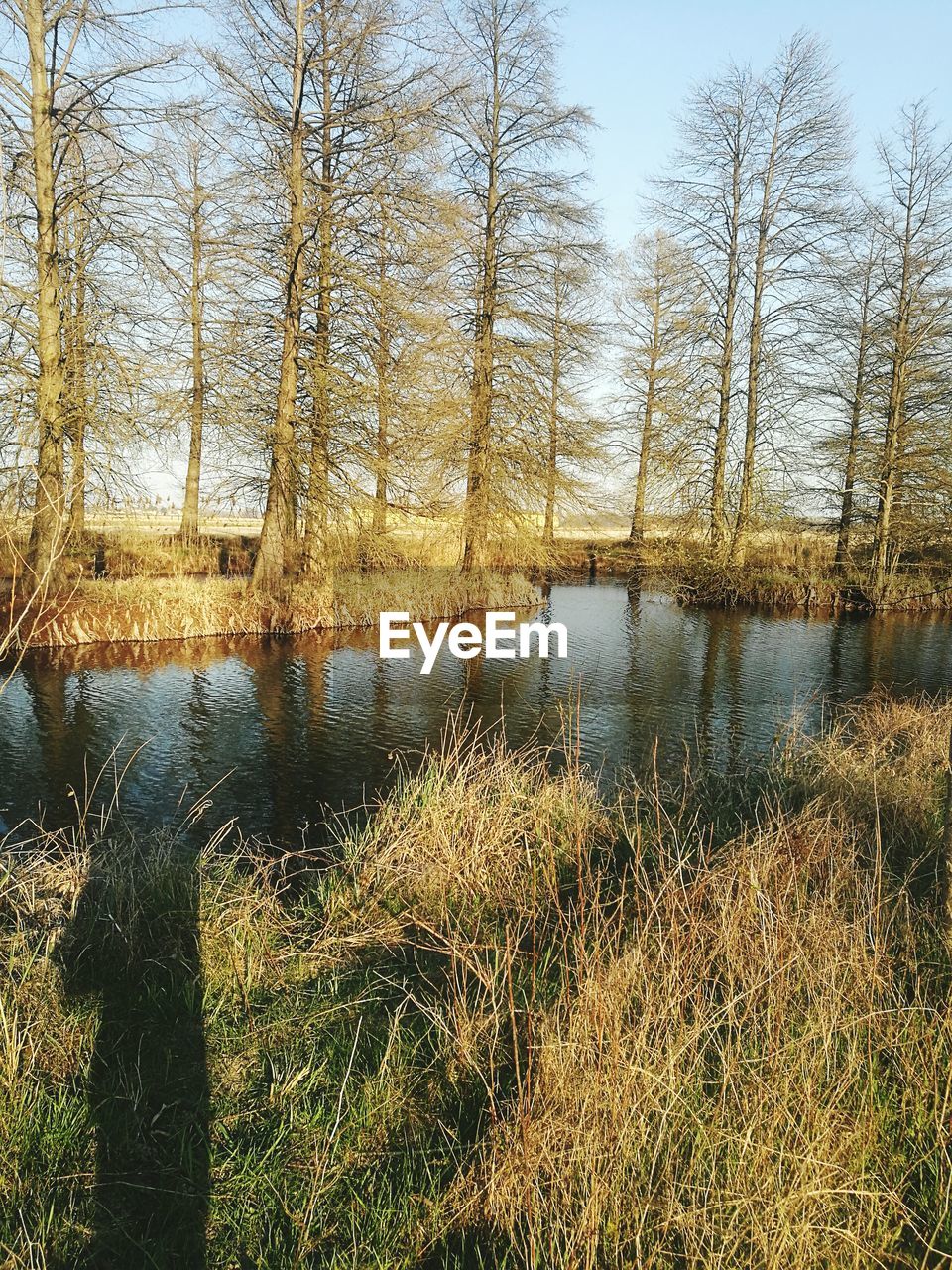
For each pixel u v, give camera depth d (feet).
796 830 14.44
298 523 49.93
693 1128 7.72
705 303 73.05
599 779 24.06
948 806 10.87
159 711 31.40
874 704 32.48
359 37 43.96
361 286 44.88
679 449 70.90
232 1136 8.47
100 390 41.32
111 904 12.85
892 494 65.05
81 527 46.42
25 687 34.60
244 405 46.16
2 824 20.10
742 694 36.58
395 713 32.14
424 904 13.98
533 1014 9.64
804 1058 8.11
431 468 56.24
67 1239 7.17
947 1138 7.58
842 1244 6.63
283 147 46.01
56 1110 8.54
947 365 63.21
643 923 11.88
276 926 13.07
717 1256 6.38
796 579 68.64
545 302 59.82
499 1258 6.97
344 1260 6.95
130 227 43.04
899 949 11.18
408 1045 9.87
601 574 94.89
